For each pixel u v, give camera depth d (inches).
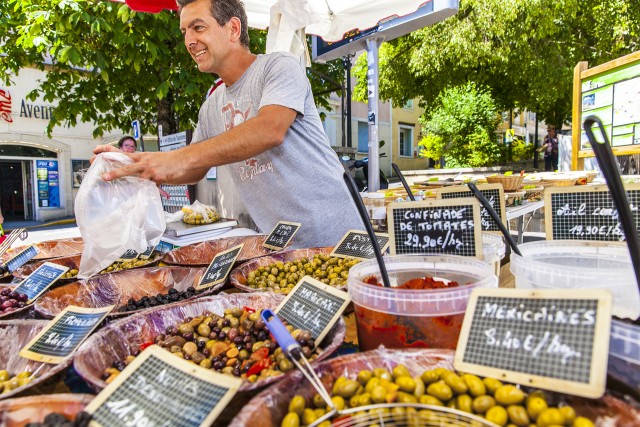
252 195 95.4
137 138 253.0
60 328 46.7
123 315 49.0
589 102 154.7
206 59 82.0
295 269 70.1
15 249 97.7
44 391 35.8
